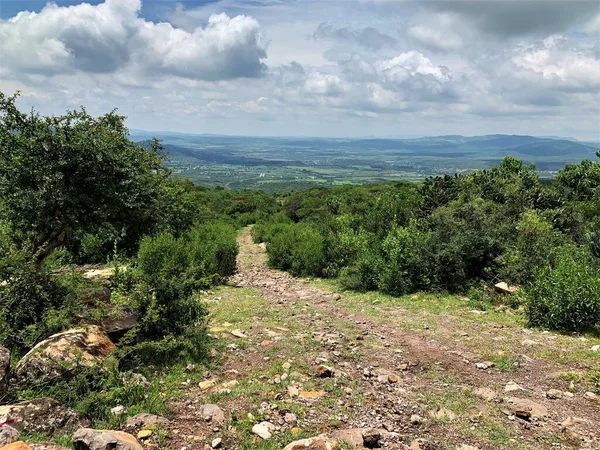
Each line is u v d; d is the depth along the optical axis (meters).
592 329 9.26
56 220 9.30
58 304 7.09
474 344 8.41
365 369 7.00
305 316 10.72
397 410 5.59
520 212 17.98
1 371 5.04
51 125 8.96
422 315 10.93
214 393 5.82
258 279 17.98
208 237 20.34
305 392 5.95
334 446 4.25
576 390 6.33
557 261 12.59
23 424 4.32
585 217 19.39
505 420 5.39
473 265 14.62
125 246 12.59
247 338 8.52
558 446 4.79
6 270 7.00
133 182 9.69
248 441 4.65
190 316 7.91
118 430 4.65
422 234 15.23
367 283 14.74
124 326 7.10
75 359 5.49
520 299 11.35
